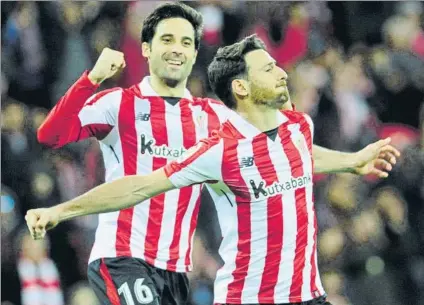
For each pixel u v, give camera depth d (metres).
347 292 39.59
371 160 24.83
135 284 24.33
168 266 24.97
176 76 25.03
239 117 22.70
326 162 24.66
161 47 24.97
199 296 38.56
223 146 22.38
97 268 24.81
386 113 50.62
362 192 43.12
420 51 52.94
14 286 38.88
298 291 22.62
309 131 23.11
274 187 22.50
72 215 21.83
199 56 47.00
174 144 25.03
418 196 44.25
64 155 42.91
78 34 47.56
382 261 41.41
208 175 22.36
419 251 42.72
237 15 49.44
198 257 39.00
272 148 22.56
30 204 40.91
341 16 53.59
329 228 40.94
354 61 50.88
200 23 25.48
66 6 47.66
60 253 40.25
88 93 24.47
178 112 25.17
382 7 54.09
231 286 22.86
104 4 48.25
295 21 50.41
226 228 22.91
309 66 49.00
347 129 47.66
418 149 45.72
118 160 25.12
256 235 22.61
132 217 24.77
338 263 40.12
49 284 39.44
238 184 22.45
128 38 47.16
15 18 46.97
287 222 22.52
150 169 24.95
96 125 24.86
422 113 49.88
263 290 22.66
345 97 48.84
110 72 24.56
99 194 21.92
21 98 46.06
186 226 25.17
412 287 41.28
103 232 24.94
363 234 41.16
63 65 46.75
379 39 53.81
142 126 24.97
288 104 24.17
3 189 40.84
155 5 48.09
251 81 22.64
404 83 51.12
